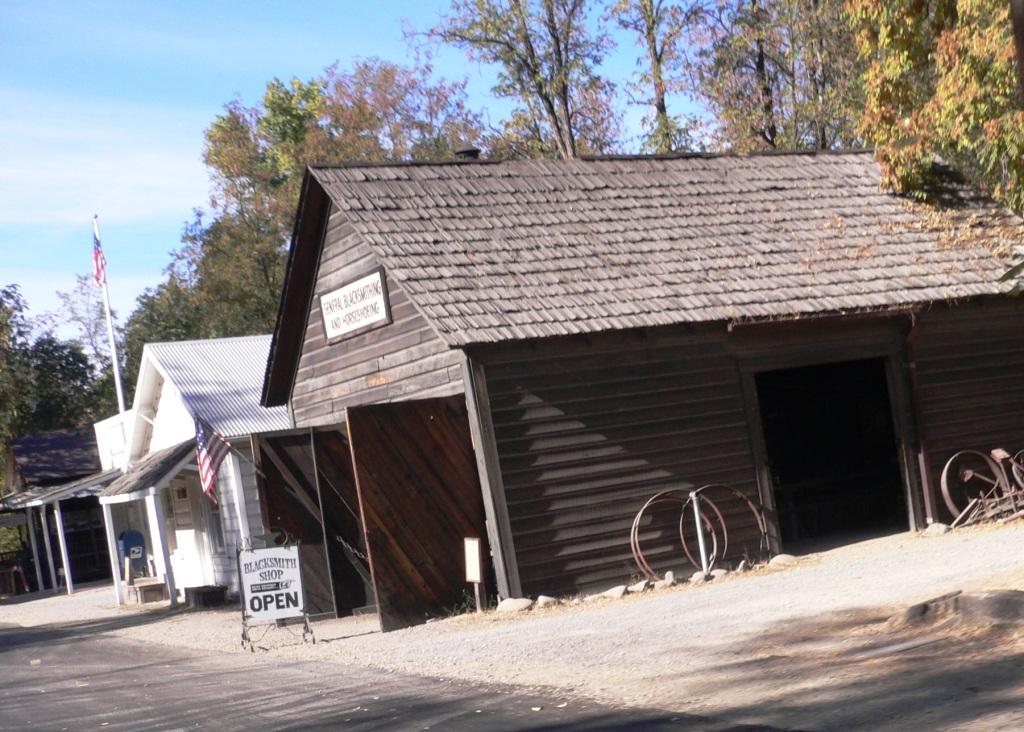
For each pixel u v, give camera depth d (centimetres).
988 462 1805
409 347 1717
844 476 2025
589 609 1417
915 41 1897
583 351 1574
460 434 1560
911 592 1170
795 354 1717
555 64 3903
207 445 2412
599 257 1686
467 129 4741
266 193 5072
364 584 1772
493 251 1650
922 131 1934
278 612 1497
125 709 1088
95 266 3634
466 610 1534
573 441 1553
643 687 883
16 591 4125
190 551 2931
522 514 1512
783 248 1795
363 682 1073
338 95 4769
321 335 1967
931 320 1816
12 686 1417
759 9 3500
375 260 1769
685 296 1634
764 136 3556
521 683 962
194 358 2800
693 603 1345
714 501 1630
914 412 1784
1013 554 1352
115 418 3566
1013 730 642
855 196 1997
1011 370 1873
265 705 1005
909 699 741
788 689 813
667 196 1886
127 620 2414
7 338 4188
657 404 1614
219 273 5028
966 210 1972
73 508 4397
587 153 3994
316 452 1719
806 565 1585
